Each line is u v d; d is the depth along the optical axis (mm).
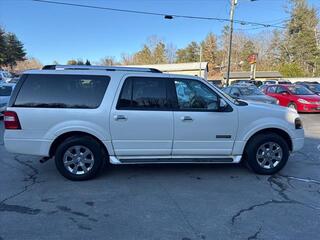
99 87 5805
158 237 3889
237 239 3854
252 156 6168
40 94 5742
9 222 4238
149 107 5875
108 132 5797
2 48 80938
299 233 3998
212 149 6051
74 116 5734
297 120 6332
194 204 4848
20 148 5738
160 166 6770
